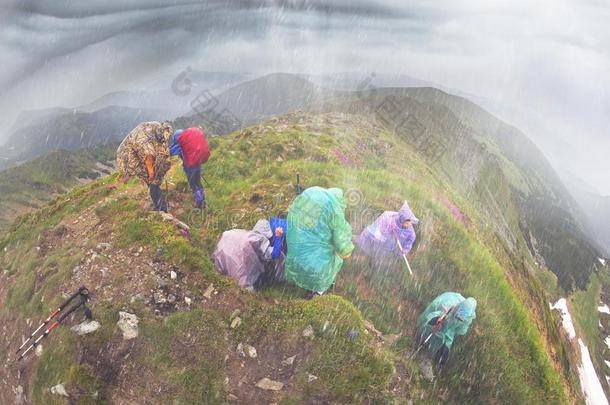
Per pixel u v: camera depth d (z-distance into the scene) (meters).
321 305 8.66
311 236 8.91
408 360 9.10
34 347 8.41
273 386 7.60
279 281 9.56
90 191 14.57
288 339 8.14
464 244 14.04
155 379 7.47
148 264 9.09
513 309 12.05
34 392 7.79
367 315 9.94
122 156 10.21
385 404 7.55
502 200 46.88
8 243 13.06
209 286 8.78
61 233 11.62
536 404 9.65
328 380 7.66
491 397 9.42
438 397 8.84
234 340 8.09
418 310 10.75
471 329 10.41
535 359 10.80
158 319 8.15
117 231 10.24
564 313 53.97
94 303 8.40
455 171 41.66
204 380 7.54
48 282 9.45
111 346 7.76
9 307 9.93
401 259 11.80
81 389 7.27
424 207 15.08
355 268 11.23
